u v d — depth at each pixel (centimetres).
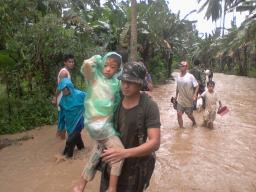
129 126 354
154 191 593
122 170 360
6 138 899
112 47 2292
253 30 3478
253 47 4447
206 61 6159
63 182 628
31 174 663
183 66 1033
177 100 1053
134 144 358
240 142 902
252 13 3528
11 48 1053
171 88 2316
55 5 1341
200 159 759
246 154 801
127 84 344
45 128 999
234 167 715
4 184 620
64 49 1163
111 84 372
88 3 2219
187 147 847
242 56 5203
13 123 980
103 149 376
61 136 883
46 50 1147
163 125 1086
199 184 627
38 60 1155
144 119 350
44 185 615
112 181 356
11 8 998
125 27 2208
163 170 689
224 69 5966
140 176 356
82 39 1427
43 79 1173
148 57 2662
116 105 367
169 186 614
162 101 1630
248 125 1110
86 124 372
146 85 353
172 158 763
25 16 1083
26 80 1144
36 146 832
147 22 2558
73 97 733
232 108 1477
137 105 352
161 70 2820
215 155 789
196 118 1206
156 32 2689
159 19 2761
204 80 1410
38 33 1116
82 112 740
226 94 2084
